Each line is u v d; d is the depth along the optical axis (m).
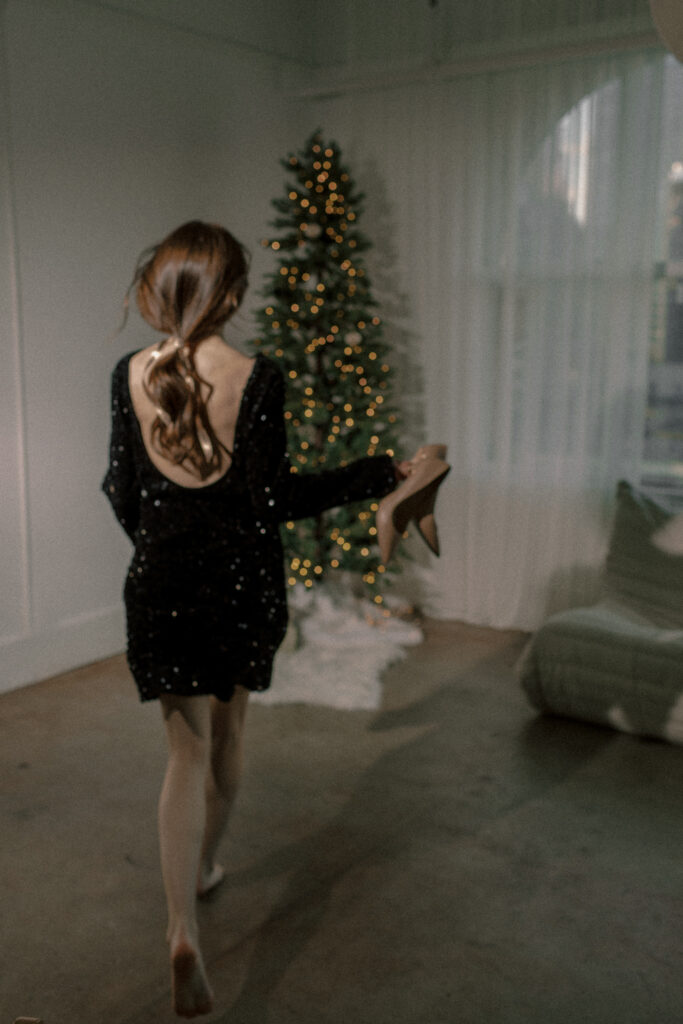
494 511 4.98
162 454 1.93
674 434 4.58
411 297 5.07
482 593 5.07
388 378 4.98
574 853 2.73
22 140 3.90
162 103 4.57
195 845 1.88
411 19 4.91
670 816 2.96
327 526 4.72
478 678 4.23
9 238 3.88
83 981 2.16
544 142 4.57
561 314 4.67
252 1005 2.07
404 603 5.16
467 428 5.01
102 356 4.39
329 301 4.57
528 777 3.23
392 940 2.31
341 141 5.21
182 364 1.91
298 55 5.37
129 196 4.45
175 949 1.75
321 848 2.75
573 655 3.58
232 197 5.07
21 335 3.98
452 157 4.84
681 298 4.46
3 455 3.95
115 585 4.57
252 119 5.14
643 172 4.36
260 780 3.19
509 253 4.72
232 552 1.99
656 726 3.44
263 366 1.94
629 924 2.38
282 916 2.41
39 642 4.19
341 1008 2.06
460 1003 2.08
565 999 2.10
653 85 4.26
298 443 4.49
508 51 4.62
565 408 4.70
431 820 2.93
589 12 4.39
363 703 3.88
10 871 2.63
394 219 5.07
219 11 4.79
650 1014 2.05
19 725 3.68
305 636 4.56
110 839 2.81
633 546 3.98
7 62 3.80
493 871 2.63
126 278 4.47
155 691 1.98
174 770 1.97
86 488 4.36
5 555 4.01
